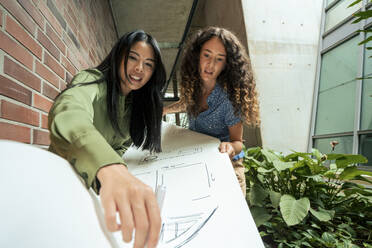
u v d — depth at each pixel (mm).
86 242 183
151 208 236
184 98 1240
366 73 2918
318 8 3729
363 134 2814
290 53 3547
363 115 2871
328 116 3369
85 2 1654
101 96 647
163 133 1075
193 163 705
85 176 272
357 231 1445
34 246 148
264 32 3488
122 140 828
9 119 645
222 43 1024
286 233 1387
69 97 443
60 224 173
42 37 874
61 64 1088
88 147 288
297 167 1633
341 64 3291
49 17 948
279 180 1859
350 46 3189
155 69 750
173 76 6438
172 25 3496
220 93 1072
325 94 3482
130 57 677
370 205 1533
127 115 801
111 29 3090
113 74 672
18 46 695
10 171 173
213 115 1106
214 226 442
